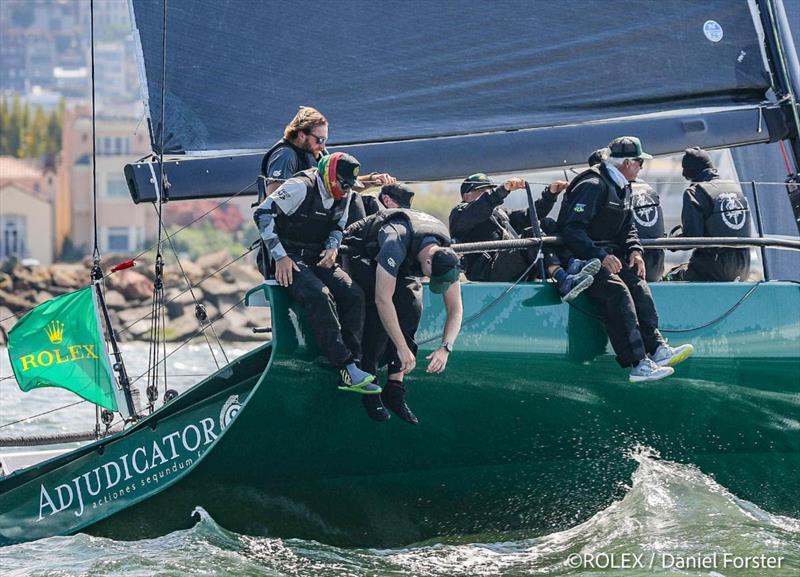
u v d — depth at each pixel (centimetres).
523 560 1523
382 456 1506
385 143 1705
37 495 1512
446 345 1430
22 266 10181
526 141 1741
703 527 1583
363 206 1623
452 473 1552
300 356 1420
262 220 1390
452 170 1714
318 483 1493
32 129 19675
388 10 1734
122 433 1488
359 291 1420
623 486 1648
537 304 1561
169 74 1655
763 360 1689
